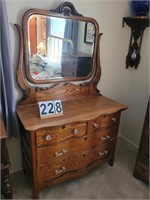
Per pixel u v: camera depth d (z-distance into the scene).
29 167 1.55
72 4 1.54
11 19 1.39
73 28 1.62
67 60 1.70
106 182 1.76
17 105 1.57
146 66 2.03
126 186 1.72
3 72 1.38
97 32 1.76
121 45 2.05
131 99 2.31
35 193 1.50
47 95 1.68
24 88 1.56
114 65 2.10
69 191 1.64
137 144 2.33
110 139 1.80
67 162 1.56
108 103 1.77
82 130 1.51
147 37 1.95
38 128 1.27
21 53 1.46
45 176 1.49
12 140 1.71
